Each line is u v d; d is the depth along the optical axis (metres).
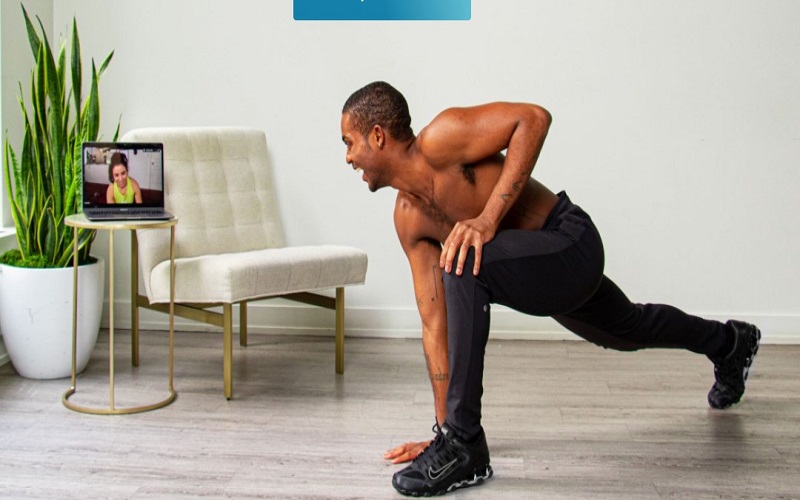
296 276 3.17
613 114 3.81
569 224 2.28
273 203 3.75
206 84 3.89
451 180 2.25
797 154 3.79
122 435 2.68
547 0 3.78
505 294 2.21
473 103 3.84
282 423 2.80
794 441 2.67
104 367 3.41
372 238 3.93
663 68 3.78
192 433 2.71
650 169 3.82
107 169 3.10
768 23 3.74
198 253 3.49
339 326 3.35
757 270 3.84
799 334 3.84
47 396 3.05
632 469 2.44
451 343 2.23
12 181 3.57
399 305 3.95
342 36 3.85
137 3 3.87
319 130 3.90
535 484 2.34
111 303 2.88
